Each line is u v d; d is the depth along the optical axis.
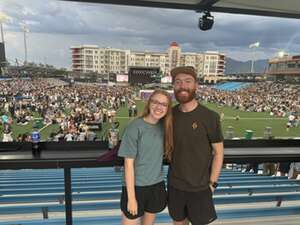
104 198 3.33
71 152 2.80
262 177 4.97
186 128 2.16
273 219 3.08
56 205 2.92
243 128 16.08
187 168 2.20
